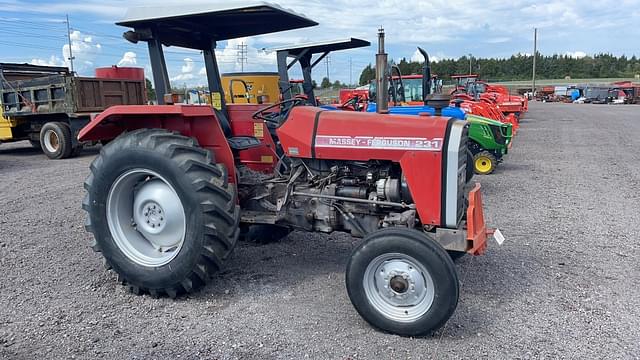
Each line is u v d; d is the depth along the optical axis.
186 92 5.22
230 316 3.51
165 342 3.15
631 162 10.55
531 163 10.62
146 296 3.86
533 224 5.83
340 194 3.87
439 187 3.48
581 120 23.34
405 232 3.19
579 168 9.87
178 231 3.86
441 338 3.20
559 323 3.38
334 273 4.30
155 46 4.11
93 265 4.51
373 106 8.97
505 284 4.04
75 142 11.93
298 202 4.04
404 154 3.56
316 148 3.87
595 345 3.09
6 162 11.41
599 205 6.73
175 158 3.66
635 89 48.06
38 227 5.74
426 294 3.17
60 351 3.04
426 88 8.45
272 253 4.80
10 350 3.05
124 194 3.96
